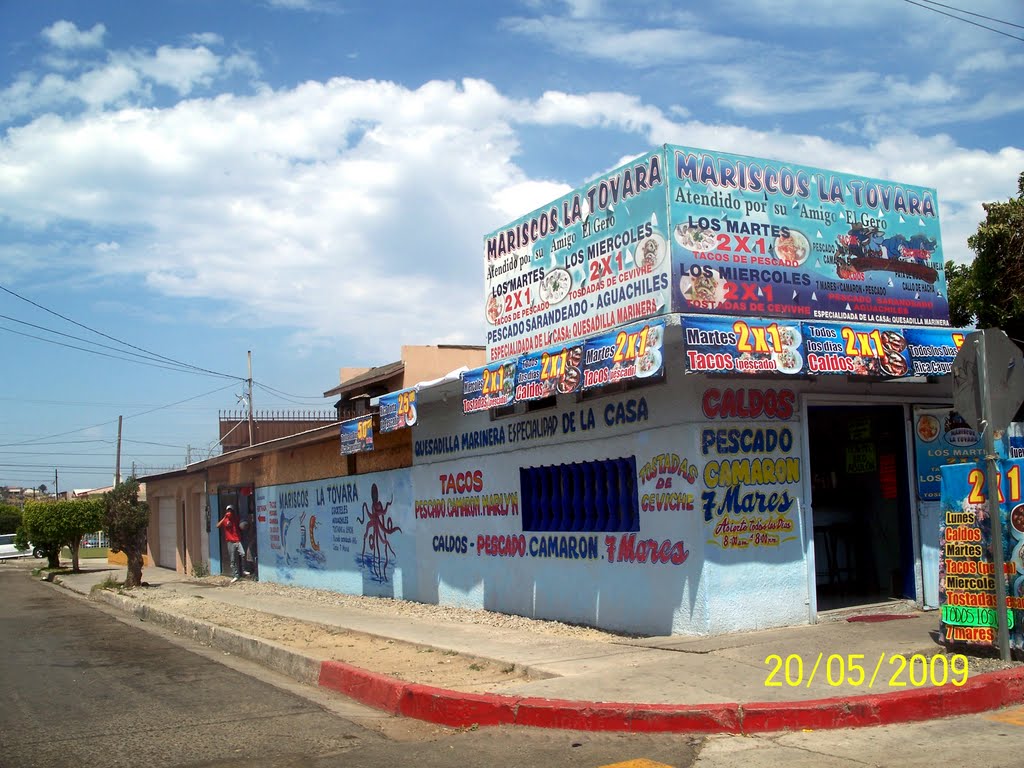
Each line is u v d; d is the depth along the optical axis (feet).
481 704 23.91
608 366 30.73
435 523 49.01
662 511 32.96
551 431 39.50
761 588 31.89
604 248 35.04
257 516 77.87
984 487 26.45
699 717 21.54
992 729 20.88
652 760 19.62
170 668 35.24
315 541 65.77
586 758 20.06
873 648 27.50
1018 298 43.11
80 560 156.46
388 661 31.91
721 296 32.01
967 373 26.30
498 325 41.83
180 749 22.08
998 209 44.04
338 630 41.14
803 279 33.71
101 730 24.30
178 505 102.89
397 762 20.53
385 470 55.06
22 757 21.65
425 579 49.85
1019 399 25.76
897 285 35.78
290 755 21.39
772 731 21.27
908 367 31.86
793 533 32.76
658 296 31.94
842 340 30.68
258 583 75.20
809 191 34.37
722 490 31.65
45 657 38.91
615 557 35.50
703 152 32.53
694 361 27.96
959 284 46.01
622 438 35.19
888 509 37.65
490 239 42.68
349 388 73.56
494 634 36.81
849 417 38.65
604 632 35.60
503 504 42.88
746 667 25.77
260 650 37.17
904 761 18.67
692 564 31.48
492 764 19.99
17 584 94.07
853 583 38.63
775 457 32.76
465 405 39.40
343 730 24.03
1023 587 25.43
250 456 77.05
